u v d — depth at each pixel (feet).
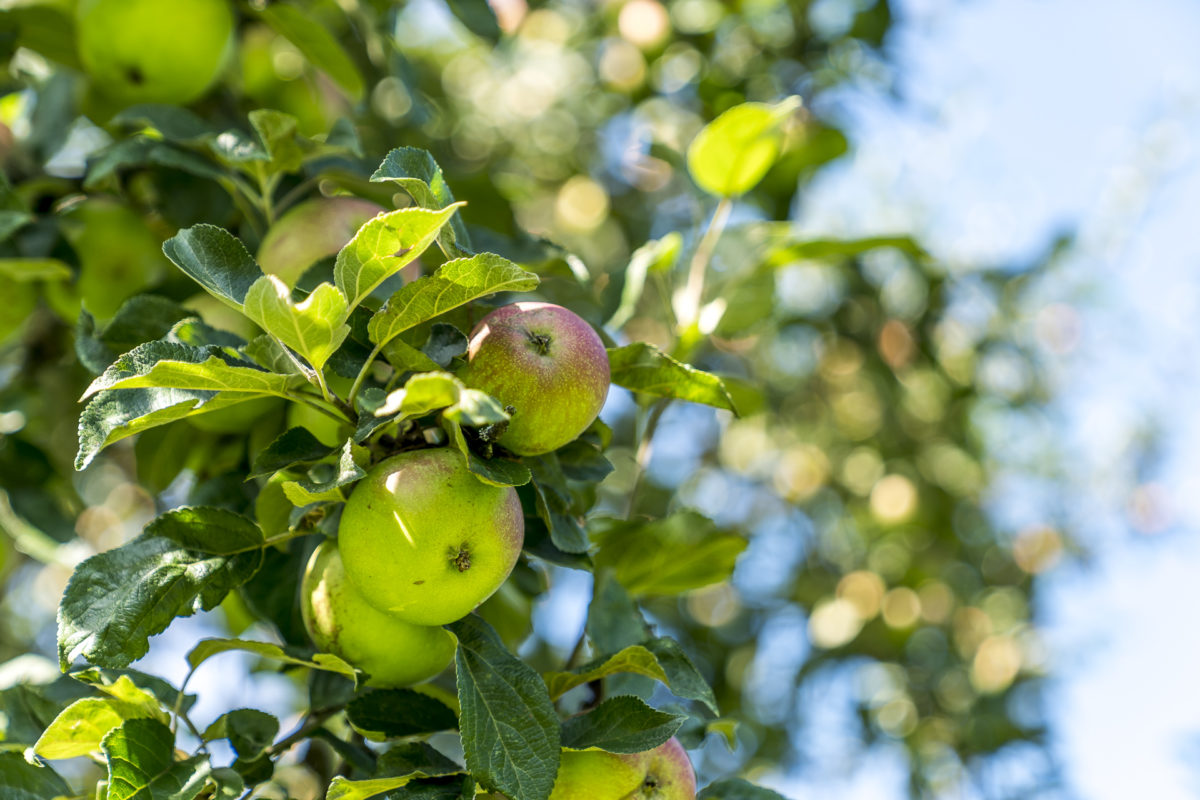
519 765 5.13
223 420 7.18
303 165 8.03
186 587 5.50
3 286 8.69
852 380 17.74
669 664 6.13
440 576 5.11
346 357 5.55
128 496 14.82
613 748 5.37
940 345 17.02
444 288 5.09
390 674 5.75
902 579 17.92
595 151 17.75
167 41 8.67
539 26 17.52
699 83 13.58
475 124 17.93
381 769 5.37
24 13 9.00
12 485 9.24
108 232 8.61
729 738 7.04
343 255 4.92
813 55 13.61
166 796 5.25
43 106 9.38
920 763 17.13
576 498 6.52
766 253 9.20
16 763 5.80
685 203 16.15
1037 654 18.44
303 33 8.89
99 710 5.68
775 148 8.49
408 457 5.20
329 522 5.62
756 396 9.93
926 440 18.15
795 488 18.45
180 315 6.50
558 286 9.13
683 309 8.96
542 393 5.32
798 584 17.58
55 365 10.23
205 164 7.65
